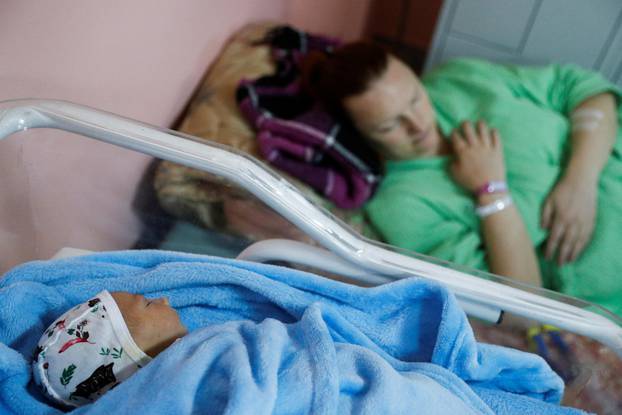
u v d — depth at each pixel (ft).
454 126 3.95
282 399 1.47
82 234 2.66
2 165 2.06
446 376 1.77
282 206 1.93
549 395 1.96
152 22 3.14
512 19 4.34
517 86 4.03
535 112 3.80
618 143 3.67
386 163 3.99
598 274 3.21
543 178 3.51
